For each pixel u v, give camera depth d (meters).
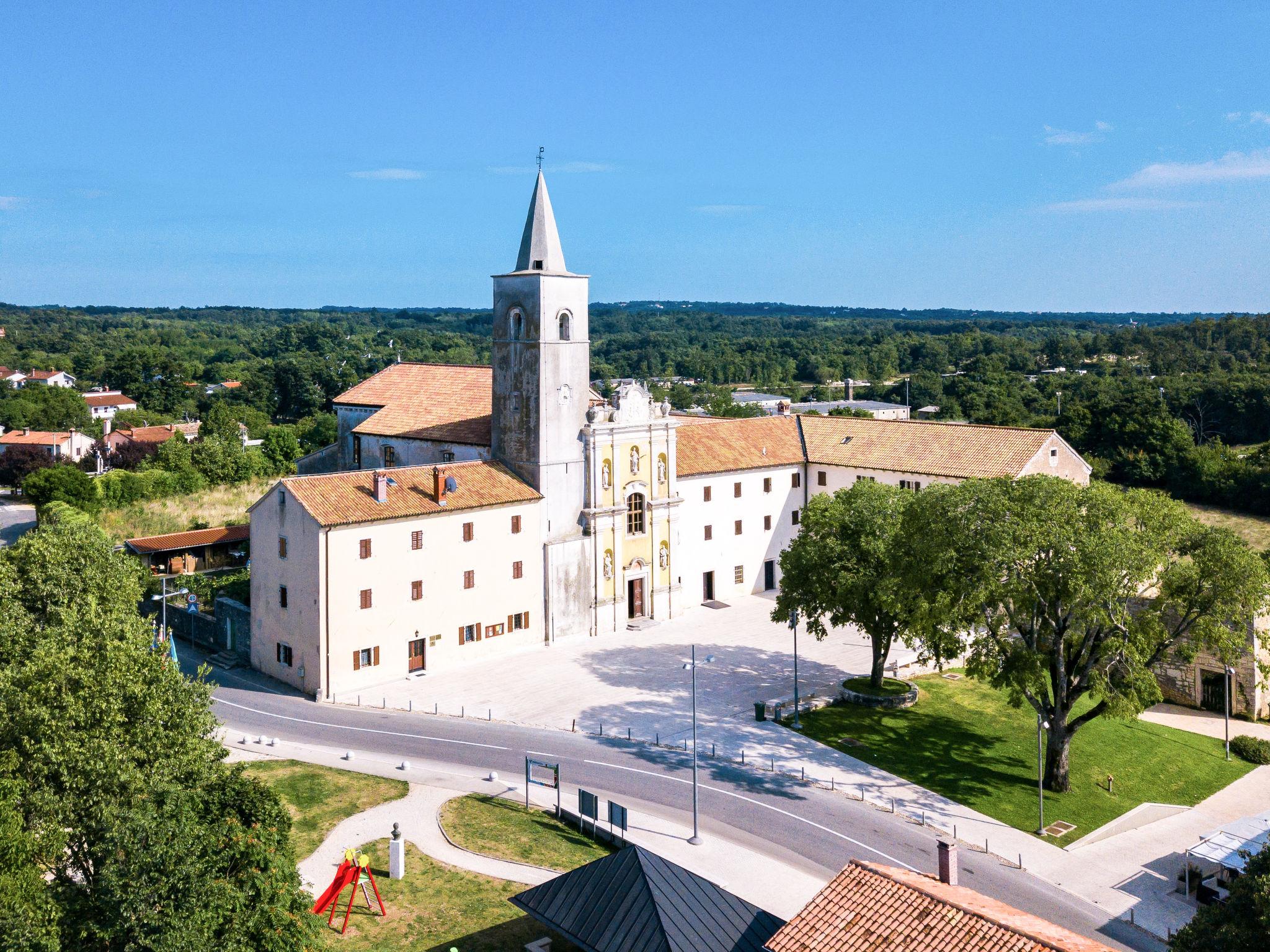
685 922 35.41
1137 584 54.22
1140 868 51.06
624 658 78.75
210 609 85.25
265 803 35.62
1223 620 55.53
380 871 46.28
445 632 74.75
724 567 95.75
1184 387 178.75
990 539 54.66
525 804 54.09
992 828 54.12
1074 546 53.59
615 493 84.81
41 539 56.06
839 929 31.52
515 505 78.12
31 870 32.72
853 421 103.75
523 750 61.59
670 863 38.44
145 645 43.53
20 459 146.38
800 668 77.25
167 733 40.44
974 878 48.81
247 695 70.00
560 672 75.12
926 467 91.81
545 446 79.75
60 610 47.25
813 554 69.75
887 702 69.25
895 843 51.69
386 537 70.81
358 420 101.12
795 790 57.41
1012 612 57.09
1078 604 54.44
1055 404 192.88
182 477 131.25
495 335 82.25
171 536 99.94
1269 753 65.06
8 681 39.19
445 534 74.06
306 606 69.38
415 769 58.12
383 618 71.25
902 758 62.16
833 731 65.81
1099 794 58.75
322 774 56.91
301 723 64.81
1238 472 133.38
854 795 57.16
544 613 81.00
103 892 31.56
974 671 56.47
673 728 65.56
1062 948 28.52
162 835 31.88
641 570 87.62
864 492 71.56
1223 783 61.91
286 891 33.19
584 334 81.81
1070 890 48.38
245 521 119.56
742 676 75.44
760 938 36.03
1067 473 91.31
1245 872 38.16
